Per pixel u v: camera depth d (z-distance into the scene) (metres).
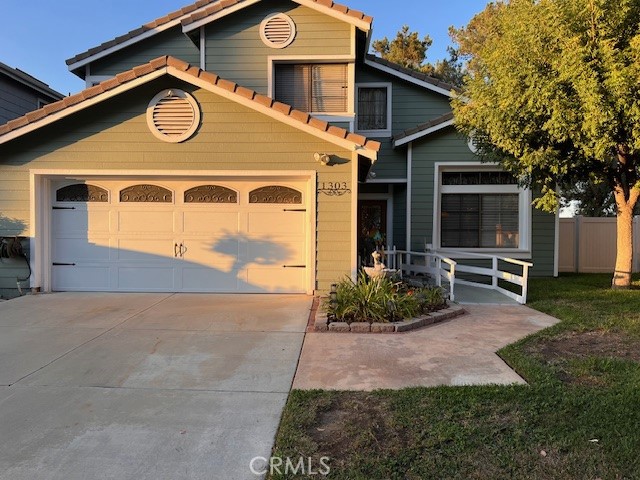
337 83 10.56
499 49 8.27
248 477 2.73
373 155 8.02
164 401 3.81
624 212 9.74
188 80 7.95
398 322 6.18
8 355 4.98
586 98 6.90
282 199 8.67
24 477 2.72
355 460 2.87
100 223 8.70
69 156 8.33
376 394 3.90
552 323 6.55
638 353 5.00
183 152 8.33
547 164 8.65
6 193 8.40
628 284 9.73
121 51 11.73
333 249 8.31
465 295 9.02
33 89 13.73
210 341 5.54
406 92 12.19
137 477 2.73
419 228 11.76
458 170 11.86
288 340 5.59
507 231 11.92
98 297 8.24
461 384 4.14
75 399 3.85
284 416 3.50
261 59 10.50
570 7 7.32
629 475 2.67
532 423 3.32
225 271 8.73
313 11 10.44
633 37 6.95
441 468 2.77
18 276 8.65
